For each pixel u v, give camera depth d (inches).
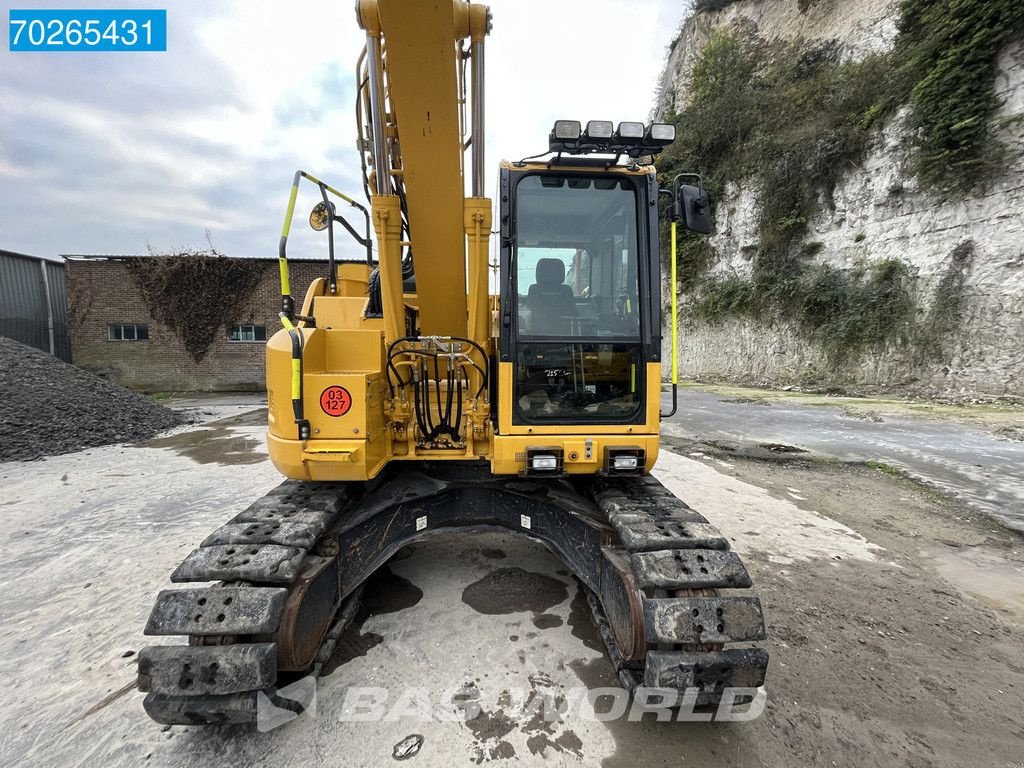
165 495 225.9
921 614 131.8
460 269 115.9
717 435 354.3
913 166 539.8
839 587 145.5
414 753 84.7
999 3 461.4
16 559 159.3
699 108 855.1
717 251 801.6
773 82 793.6
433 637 117.9
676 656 82.8
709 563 88.0
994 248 480.1
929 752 87.0
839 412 443.2
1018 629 125.6
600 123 104.1
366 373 110.4
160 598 82.6
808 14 802.8
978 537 182.1
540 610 129.7
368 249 185.2
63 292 757.9
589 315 116.8
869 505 214.7
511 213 111.4
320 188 148.6
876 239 588.1
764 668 83.2
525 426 112.7
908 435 344.8
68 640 117.0
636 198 115.8
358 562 114.4
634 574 90.7
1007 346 471.2
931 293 526.6
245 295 722.8
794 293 658.8
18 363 397.1
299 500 111.0
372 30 106.0
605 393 116.0
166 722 81.3
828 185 645.9
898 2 669.9
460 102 117.2
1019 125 462.0
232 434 382.0
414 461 139.9
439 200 105.0
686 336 842.2
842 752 86.7
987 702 99.9
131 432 368.8
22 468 275.6
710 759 84.4
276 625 81.0
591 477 133.6
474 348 122.6
